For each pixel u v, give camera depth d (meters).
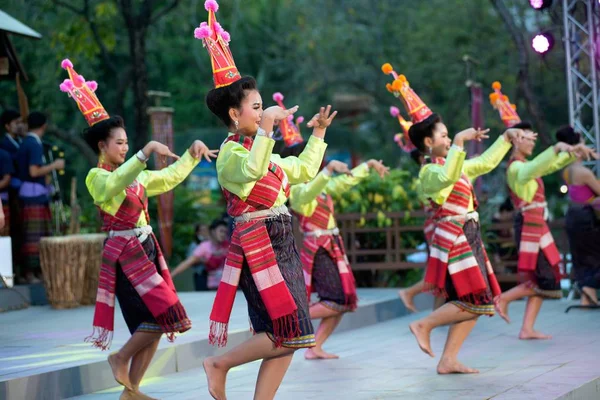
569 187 13.55
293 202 10.06
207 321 11.53
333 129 33.28
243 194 6.54
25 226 14.19
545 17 30.59
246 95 6.70
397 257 15.91
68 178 29.23
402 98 9.50
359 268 16.05
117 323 11.70
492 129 31.39
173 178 8.04
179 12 29.42
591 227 13.26
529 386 7.88
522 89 20.22
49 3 24.66
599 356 9.48
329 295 10.11
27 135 14.19
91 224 18.98
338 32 34.81
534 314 11.13
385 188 16.27
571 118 14.89
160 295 7.70
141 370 7.96
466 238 8.84
